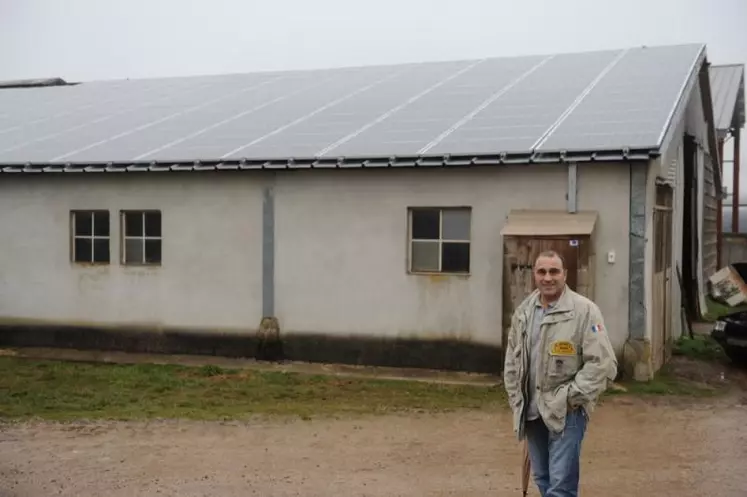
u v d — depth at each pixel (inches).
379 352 465.4
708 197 824.3
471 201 444.1
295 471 266.2
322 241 475.5
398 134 487.2
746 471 269.4
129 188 514.3
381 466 272.7
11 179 541.6
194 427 326.0
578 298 191.3
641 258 412.2
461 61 689.6
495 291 441.7
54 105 710.5
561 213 425.1
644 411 359.6
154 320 511.8
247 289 491.2
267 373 450.9
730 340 469.7
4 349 534.3
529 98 529.3
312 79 695.1
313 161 462.6
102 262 526.6
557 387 189.6
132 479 256.4
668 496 243.1
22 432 315.0
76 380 429.4
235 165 478.9
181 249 504.7
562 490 187.9
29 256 539.5
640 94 499.8
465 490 247.3
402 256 459.5
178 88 728.3
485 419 344.5
